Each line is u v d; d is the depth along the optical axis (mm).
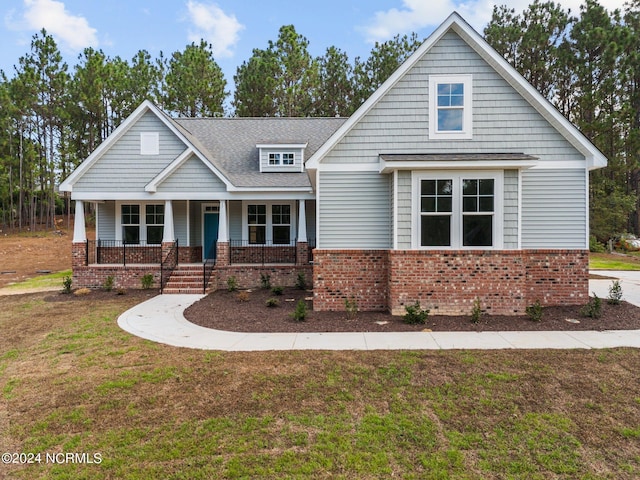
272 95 29938
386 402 4961
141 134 14977
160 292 13469
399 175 9641
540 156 10195
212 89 29719
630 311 9727
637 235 31672
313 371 5969
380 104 10312
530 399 5004
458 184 9547
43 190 34906
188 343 7535
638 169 26766
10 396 5258
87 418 4633
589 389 5270
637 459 3807
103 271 14711
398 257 9602
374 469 3658
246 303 11523
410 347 7113
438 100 10258
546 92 28125
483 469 3658
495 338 7656
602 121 25016
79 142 32562
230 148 17656
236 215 16891
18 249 25938
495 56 9883
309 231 16828
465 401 4969
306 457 3842
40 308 11117
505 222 9500
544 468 3674
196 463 3766
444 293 9547
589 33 25516
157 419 4594
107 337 8008
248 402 4980
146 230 16625
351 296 10289
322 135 18453
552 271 10266
